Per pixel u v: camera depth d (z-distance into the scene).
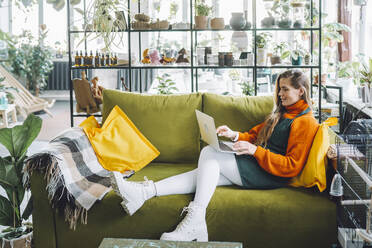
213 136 2.49
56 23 8.61
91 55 3.71
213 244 1.80
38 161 2.40
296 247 2.43
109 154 2.80
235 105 2.99
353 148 2.42
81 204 2.39
